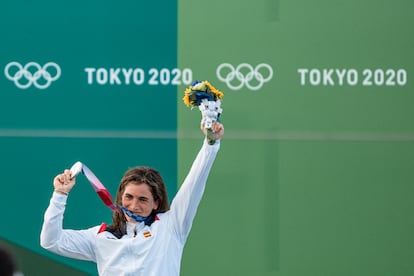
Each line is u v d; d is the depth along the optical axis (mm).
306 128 18875
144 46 18766
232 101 18859
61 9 18719
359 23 18891
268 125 18875
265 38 18859
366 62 18891
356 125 18906
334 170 18891
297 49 18859
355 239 18906
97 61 18734
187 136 18797
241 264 18859
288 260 18859
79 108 18719
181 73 18797
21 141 18656
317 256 18875
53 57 18703
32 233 18656
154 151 18797
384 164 18922
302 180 18891
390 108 18938
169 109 18797
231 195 18859
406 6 18922
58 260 18672
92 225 18766
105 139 18766
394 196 18938
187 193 13914
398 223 18938
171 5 18797
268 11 18875
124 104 18766
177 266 13852
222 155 18859
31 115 18688
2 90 18672
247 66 18859
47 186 18688
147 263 13633
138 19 18750
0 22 18672
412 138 18922
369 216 18922
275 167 18875
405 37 18922
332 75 18891
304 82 18875
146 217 13953
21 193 18656
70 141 18734
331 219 18875
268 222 18859
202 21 18844
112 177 18750
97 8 18719
